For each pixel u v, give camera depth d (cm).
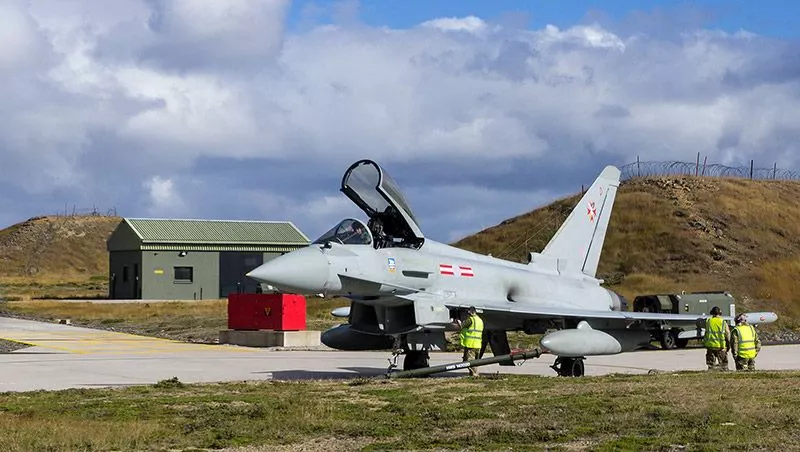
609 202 2583
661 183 7606
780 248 6688
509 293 2206
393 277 1923
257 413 1252
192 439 1078
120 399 1462
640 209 7131
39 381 1875
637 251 6538
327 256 1833
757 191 7731
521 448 1016
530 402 1353
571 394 1452
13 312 5134
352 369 2209
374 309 2030
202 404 1389
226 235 6862
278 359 2531
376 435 1100
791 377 1725
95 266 13888
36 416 1246
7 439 1044
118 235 6862
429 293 2006
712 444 1002
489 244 7281
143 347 2998
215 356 2628
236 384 1689
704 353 3102
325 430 1132
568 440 1062
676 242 6562
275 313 3141
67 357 2538
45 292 8412
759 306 5484
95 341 3253
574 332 1975
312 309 4900
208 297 6712
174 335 3619
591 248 2525
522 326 2191
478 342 1931
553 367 2056
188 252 6650
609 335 2064
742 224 6969
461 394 1494
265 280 1742
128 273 6738
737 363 2048
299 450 1020
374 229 2016
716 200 7306
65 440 1041
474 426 1156
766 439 1020
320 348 3052
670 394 1415
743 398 1361
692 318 2112
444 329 1970
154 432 1113
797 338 4112
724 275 6062
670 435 1065
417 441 1062
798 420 1140
